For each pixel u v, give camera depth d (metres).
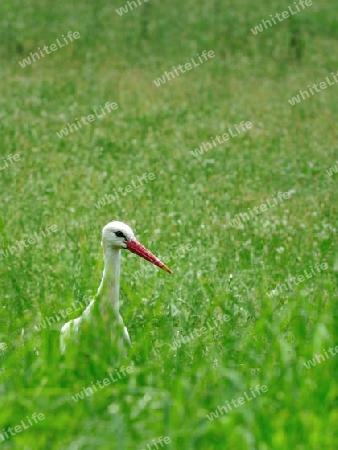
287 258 19.47
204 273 18.12
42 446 10.64
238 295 16.44
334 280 17.52
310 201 24.58
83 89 39.31
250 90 40.56
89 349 12.76
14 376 11.89
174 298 16.03
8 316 15.45
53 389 11.38
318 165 28.70
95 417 11.10
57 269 18.28
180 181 26.06
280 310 15.44
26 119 34.19
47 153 29.66
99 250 19.06
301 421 10.82
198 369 12.20
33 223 21.59
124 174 26.95
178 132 33.09
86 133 32.44
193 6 53.38
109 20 50.53
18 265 18.80
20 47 45.78
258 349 13.12
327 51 47.75
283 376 11.82
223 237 21.02
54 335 13.09
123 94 38.72
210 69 44.16
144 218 22.12
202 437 10.80
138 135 32.59
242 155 29.95
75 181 25.78
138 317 15.24
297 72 44.22
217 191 25.38
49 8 51.72
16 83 39.97
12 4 51.97
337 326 12.75
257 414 10.99
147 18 51.16
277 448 10.41
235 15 52.22
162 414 11.11
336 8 53.91
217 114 36.12
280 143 31.91
